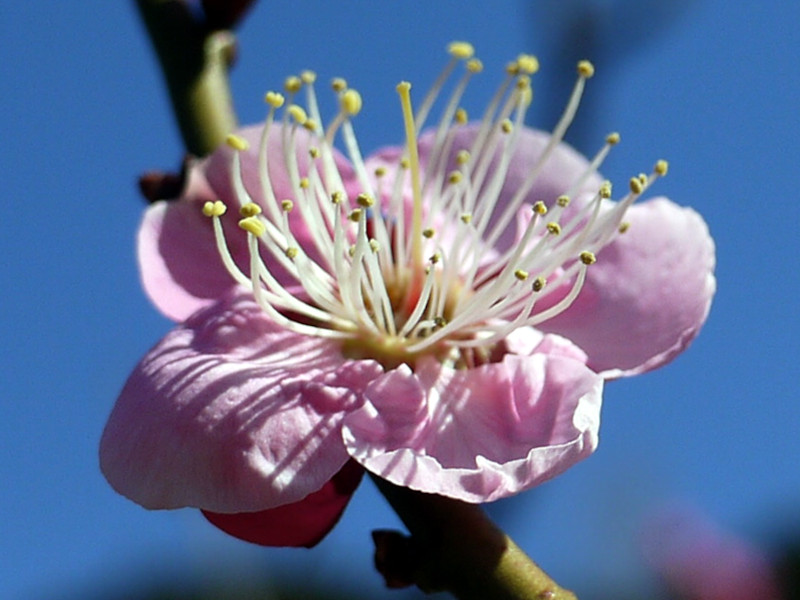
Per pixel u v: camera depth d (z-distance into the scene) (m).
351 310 0.15
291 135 0.15
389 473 0.14
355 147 0.15
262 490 0.14
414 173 0.15
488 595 0.14
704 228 0.15
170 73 0.15
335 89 0.15
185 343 0.14
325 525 0.14
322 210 0.15
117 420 0.14
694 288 0.15
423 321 0.15
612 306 0.15
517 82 0.15
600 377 0.14
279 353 0.15
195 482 0.14
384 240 0.15
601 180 0.16
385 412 0.14
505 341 0.15
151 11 0.15
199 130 0.15
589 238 0.15
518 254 0.15
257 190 0.15
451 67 0.15
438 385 0.14
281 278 0.15
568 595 0.14
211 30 0.15
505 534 0.14
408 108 0.15
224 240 0.15
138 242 0.15
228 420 0.14
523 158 0.16
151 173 0.15
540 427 0.14
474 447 0.14
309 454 0.14
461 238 0.15
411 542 0.14
